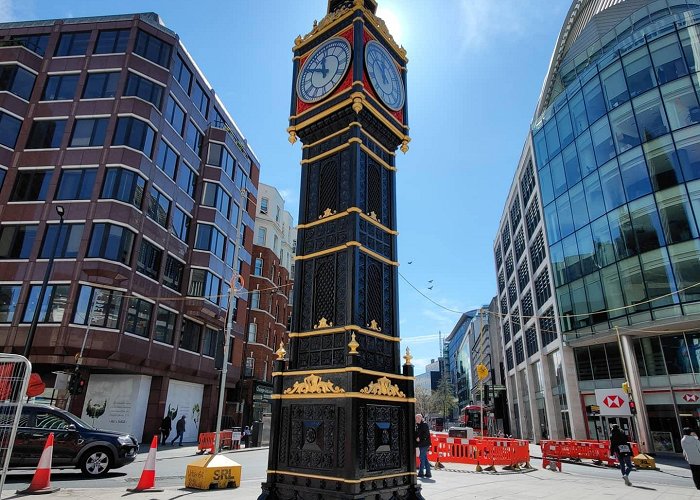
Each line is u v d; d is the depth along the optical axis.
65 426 12.05
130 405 25.27
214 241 33.41
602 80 31.03
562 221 34.03
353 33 9.58
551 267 34.97
